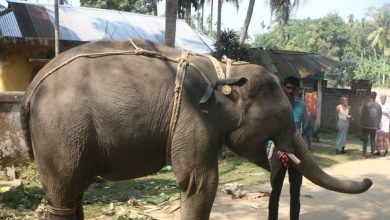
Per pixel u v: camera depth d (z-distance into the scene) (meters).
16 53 10.28
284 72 14.72
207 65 3.31
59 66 3.10
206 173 3.13
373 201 6.56
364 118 11.44
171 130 3.09
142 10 30.33
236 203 6.24
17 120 7.62
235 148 3.40
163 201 6.23
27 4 17.59
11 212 5.53
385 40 49.94
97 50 3.20
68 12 18.39
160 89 3.09
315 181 3.61
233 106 3.26
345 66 49.28
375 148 11.95
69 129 2.92
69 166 2.96
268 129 3.38
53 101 2.96
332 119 18.22
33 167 7.66
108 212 5.57
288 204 6.25
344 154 12.02
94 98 2.98
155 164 3.27
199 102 3.09
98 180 7.40
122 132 3.02
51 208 3.11
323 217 5.67
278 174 4.55
